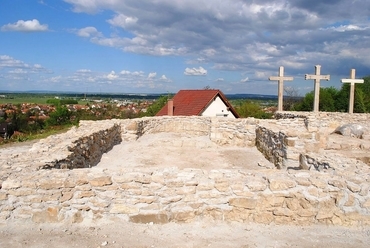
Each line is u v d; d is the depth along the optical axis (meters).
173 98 26.17
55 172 4.91
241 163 9.88
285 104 31.70
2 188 4.58
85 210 4.66
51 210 4.61
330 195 4.66
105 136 10.56
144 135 14.26
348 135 11.44
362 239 4.27
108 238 4.23
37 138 17.88
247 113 30.61
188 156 10.70
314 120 13.69
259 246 4.07
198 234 4.38
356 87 23.73
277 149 9.15
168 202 4.66
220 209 4.69
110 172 4.86
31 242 4.10
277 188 4.66
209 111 24.22
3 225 4.52
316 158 6.22
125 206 4.66
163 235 4.34
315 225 4.65
